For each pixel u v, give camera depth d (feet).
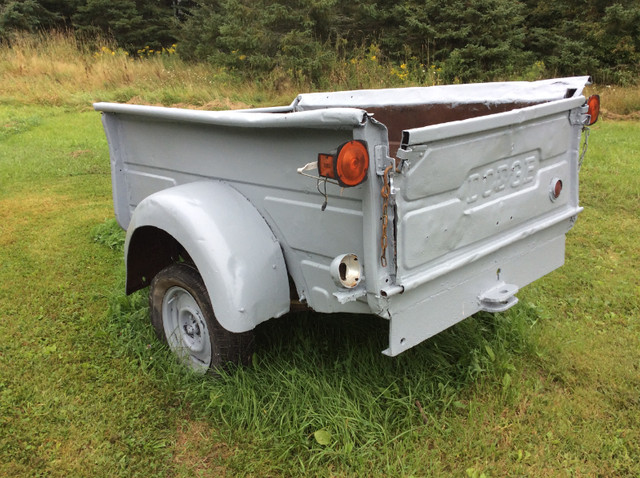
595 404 9.92
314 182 8.51
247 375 10.06
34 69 54.03
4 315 13.14
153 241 11.39
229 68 54.80
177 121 10.42
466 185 8.84
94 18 73.20
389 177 7.54
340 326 11.64
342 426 8.96
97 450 8.95
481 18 52.65
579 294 14.08
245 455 8.81
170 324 11.30
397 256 7.91
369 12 57.57
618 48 51.62
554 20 58.54
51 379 10.61
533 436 9.18
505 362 10.68
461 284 9.25
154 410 9.84
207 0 65.87
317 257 9.01
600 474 8.48
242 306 8.92
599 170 24.59
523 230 10.27
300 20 54.44
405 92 14.64
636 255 16.31
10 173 26.27
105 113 12.12
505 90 12.79
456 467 8.59
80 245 17.63
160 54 68.33
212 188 9.96
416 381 10.12
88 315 13.07
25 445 9.01
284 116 8.09
